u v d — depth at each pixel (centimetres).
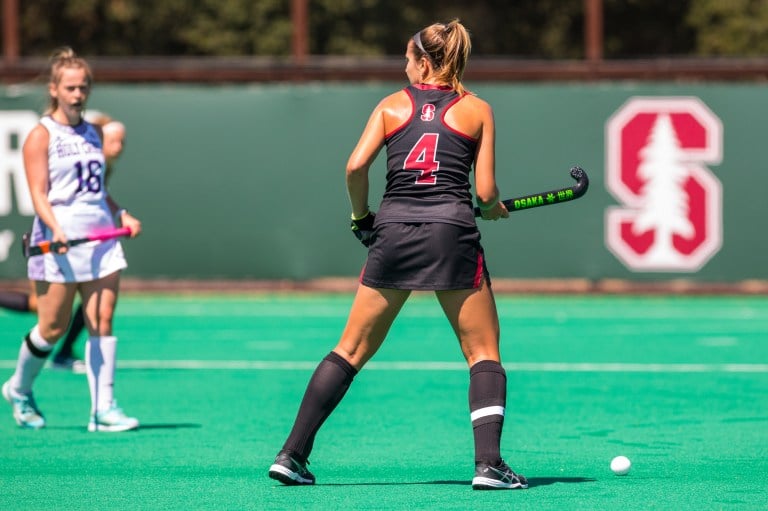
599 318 5703
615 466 2391
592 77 6525
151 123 6650
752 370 4038
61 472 2450
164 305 6281
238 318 5716
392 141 2214
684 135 6500
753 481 2334
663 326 5388
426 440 2820
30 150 2859
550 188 6550
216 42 10550
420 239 2166
